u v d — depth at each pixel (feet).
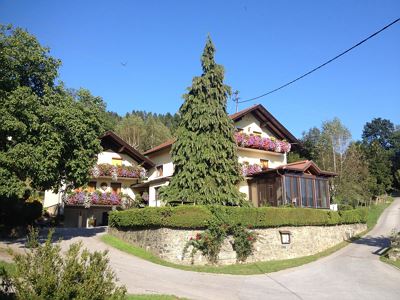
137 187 125.39
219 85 82.58
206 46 84.33
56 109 65.51
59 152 63.82
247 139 108.99
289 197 101.55
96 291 23.75
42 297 21.88
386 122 340.80
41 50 68.95
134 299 37.09
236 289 48.83
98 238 78.74
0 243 64.54
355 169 171.12
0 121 59.06
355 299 44.75
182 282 50.80
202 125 77.77
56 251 24.40
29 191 69.51
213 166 76.84
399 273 61.00
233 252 68.28
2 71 62.80
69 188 71.51
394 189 251.39
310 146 209.56
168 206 67.87
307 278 57.62
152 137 266.16
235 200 76.38
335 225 95.86
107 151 123.44
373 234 108.68
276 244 75.56
